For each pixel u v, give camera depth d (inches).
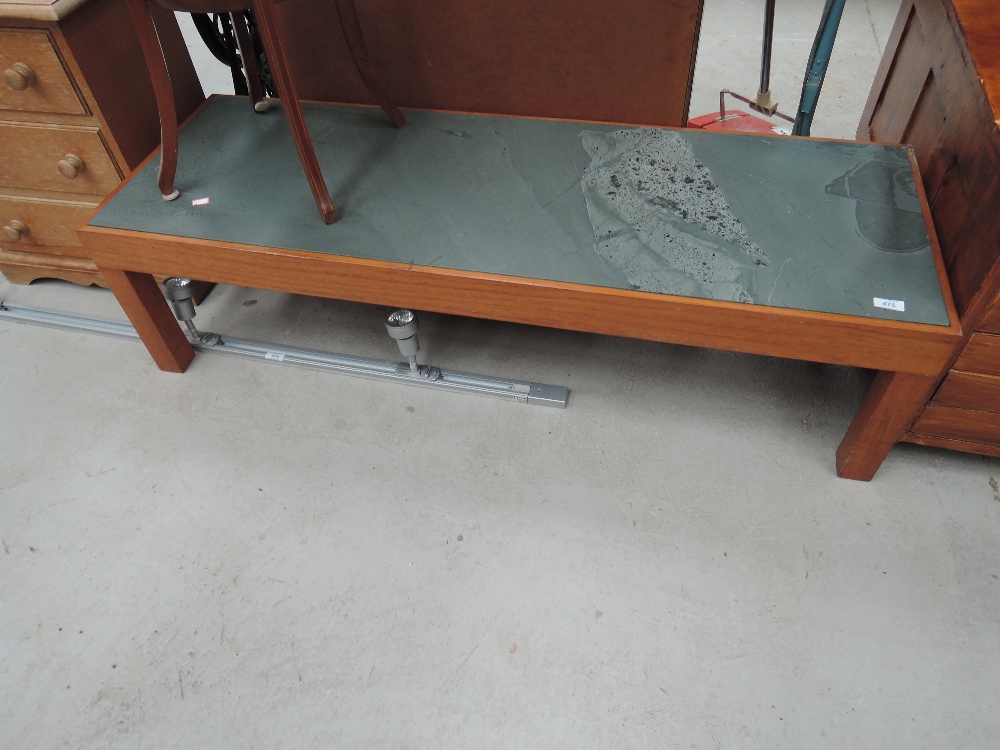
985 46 48.0
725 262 51.1
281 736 46.7
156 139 68.1
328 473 60.7
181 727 47.4
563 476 59.5
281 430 64.2
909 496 56.8
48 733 47.4
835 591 51.8
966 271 46.2
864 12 114.5
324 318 73.9
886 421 52.4
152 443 63.8
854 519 55.7
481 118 67.3
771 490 57.7
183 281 65.4
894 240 51.6
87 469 62.1
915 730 45.4
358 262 53.7
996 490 56.9
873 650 48.9
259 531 57.2
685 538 55.1
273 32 48.4
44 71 58.9
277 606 52.9
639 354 68.7
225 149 65.7
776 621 50.5
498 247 54.2
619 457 60.6
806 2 118.3
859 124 82.7
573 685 48.1
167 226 57.9
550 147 63.2
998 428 53.1
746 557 53.9
